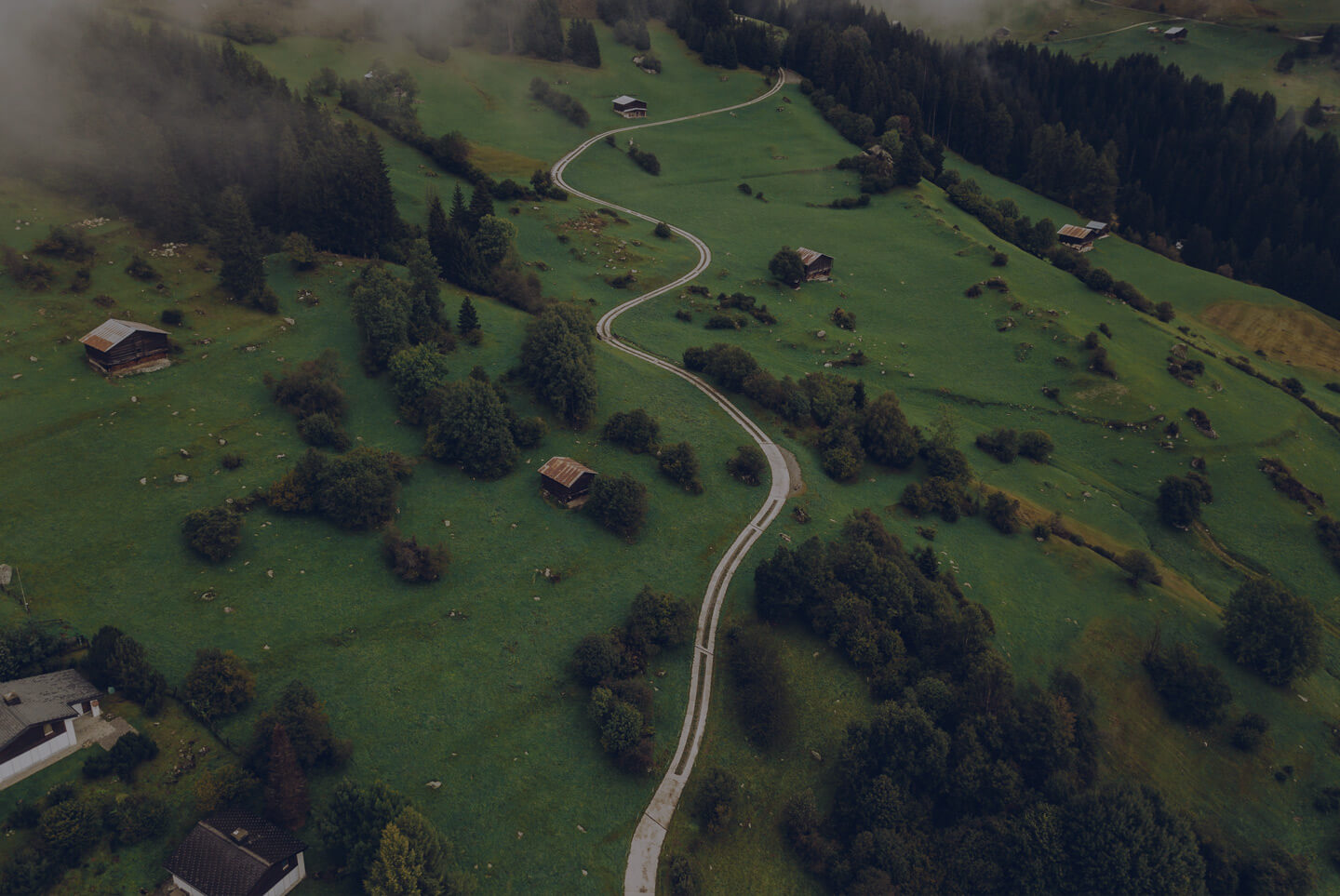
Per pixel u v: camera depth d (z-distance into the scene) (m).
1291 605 113.25
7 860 66.75
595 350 149.62
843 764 93.56
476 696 91.69
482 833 80.56
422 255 146.12
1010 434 149.38
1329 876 96.44
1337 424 169.00
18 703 73.12
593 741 91.00
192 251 148.25
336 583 99.62
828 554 111.75
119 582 93.62
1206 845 94.19
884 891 82.88
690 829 86.44
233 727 81.12
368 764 82.75
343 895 71.75
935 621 108.94
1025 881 86.62
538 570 107.31
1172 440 156.00
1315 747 108.44
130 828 69.56
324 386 122.56
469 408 119.25
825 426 142.25
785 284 190.12
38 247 135.12
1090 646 114.75
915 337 179.25
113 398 116.81
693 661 102.31
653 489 122.62
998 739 96.38
